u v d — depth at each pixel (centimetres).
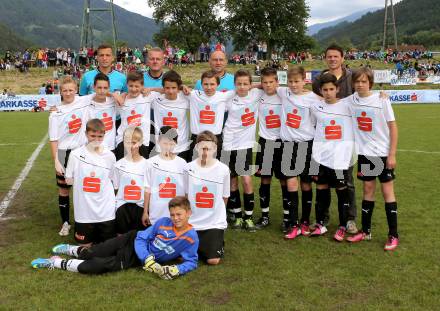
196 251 460
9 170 951
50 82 3123
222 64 645
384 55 4809
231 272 449
